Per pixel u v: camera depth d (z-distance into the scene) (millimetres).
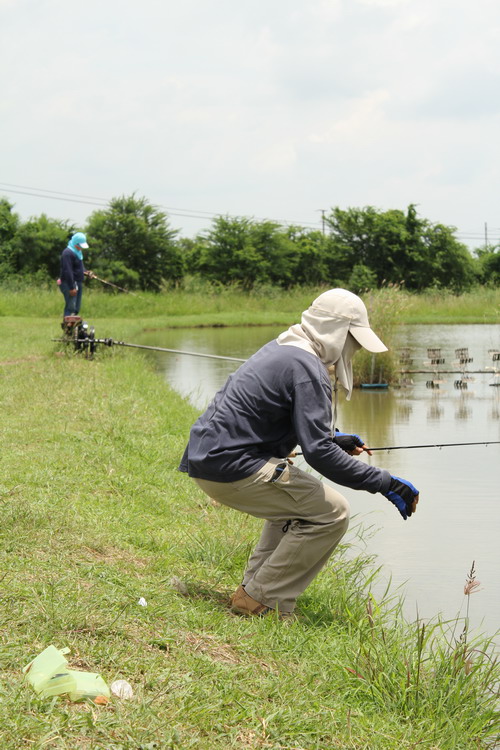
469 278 58688
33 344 16203
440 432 10172
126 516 5445
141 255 48500
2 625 3215
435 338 24766
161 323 29062
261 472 3973
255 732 2838
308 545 4016
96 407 9125
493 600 4820
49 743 2467
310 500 3992
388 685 3426
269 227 53750
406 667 3463
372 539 5934
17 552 4141
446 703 3354
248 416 3992
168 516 5770
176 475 6816
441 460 8617
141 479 6488
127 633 3402
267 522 4262
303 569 4062
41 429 7785
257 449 4035
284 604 4078
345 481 3996
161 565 4527
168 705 2842
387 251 55750
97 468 6590
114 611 3578
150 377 12633
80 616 3393
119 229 48125
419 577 5180
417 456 8828
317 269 54938
